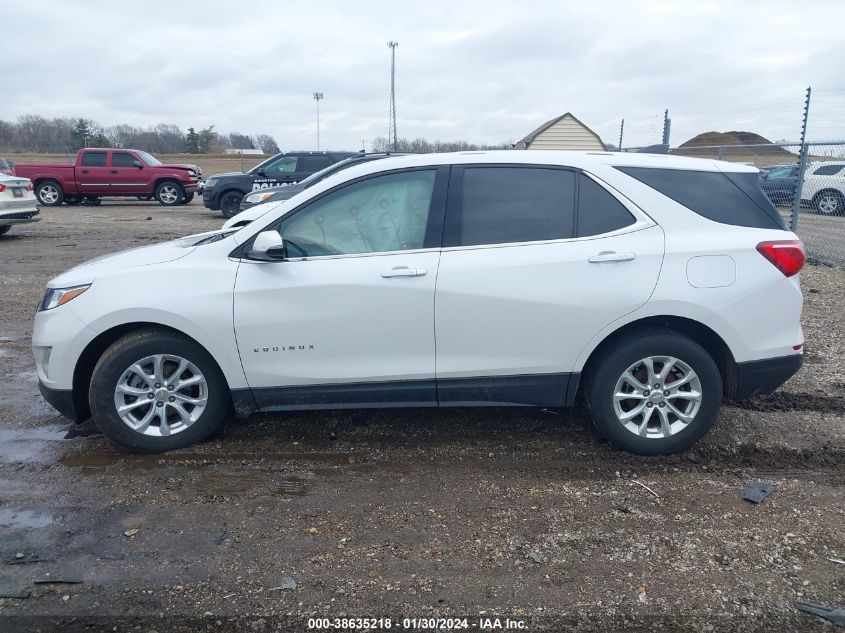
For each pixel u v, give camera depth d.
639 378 4.15
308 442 4.45
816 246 12.46
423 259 4.03
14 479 3.93
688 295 3.97
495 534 3.38
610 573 3.07
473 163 4.19
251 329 4.06
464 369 4.09
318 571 3.08
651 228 4.05
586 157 4.20
